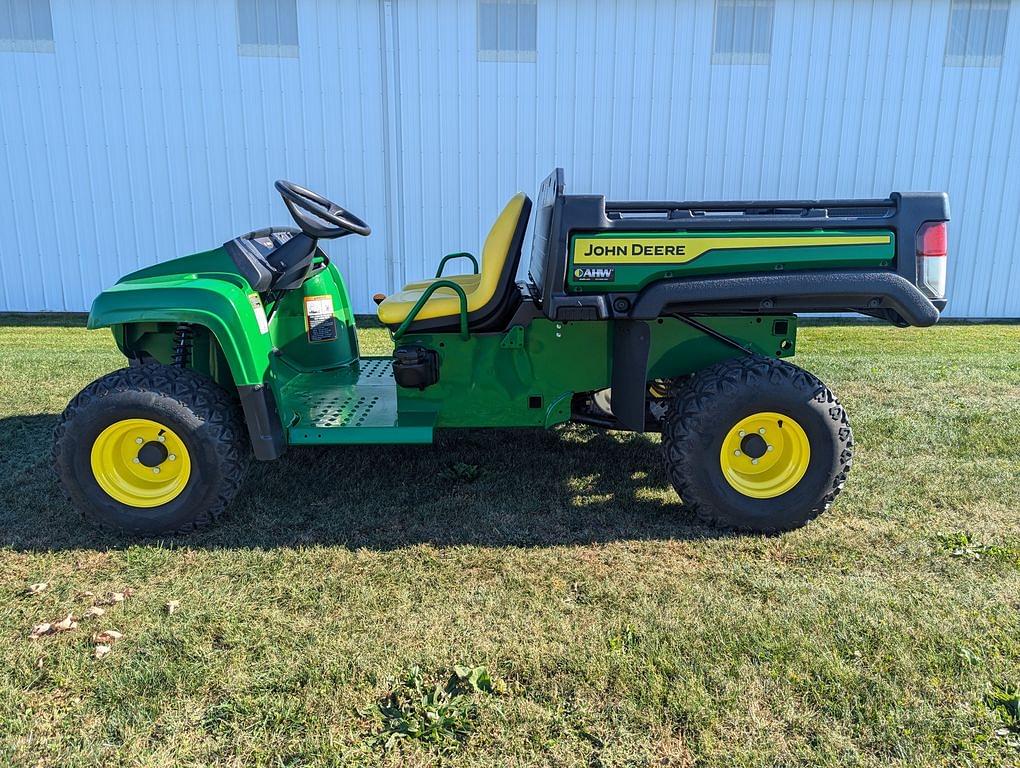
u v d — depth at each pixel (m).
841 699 2.04
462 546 2.98
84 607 2.53
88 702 2.05
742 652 2.25
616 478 3.69
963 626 2.38
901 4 8.30
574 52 8.40
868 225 2.87
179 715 2.00
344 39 8.33
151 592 2.62
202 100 8.45
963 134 8.67
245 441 3.10
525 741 1.91
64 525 3.15
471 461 3.91
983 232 8.92
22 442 4.17
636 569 2.79
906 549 2.92
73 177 8.62
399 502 3.40
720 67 8.45
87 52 8.30
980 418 4.57
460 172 8.70
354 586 2.66
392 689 2.11
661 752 1.88
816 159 8.71
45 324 8.31
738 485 3.04
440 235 8.87
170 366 3.06
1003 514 3.24
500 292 3.23
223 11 8.24
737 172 8.73
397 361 3.21
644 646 2.28
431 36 8.34
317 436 3.12
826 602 2.52
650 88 8.50
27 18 8.20
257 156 8.61
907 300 2.87
